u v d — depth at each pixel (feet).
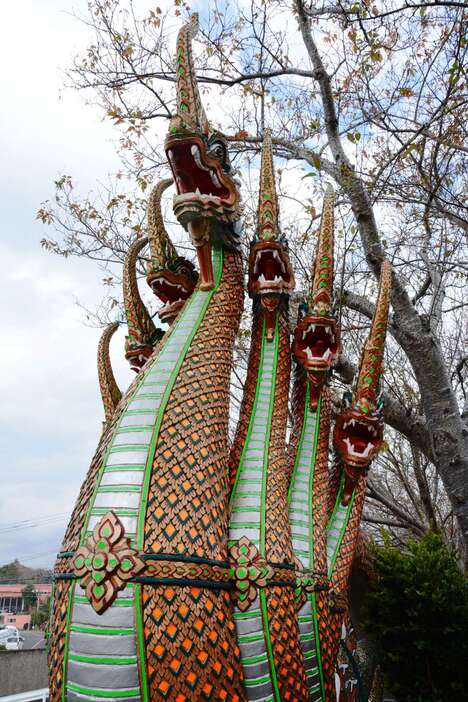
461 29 26.00
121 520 11.37
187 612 11.04
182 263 18.19
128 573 10.85
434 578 19.39
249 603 12.38
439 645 18.69
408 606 19.25
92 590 10.83
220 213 15.01
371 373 18.03
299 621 13.75
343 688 15.46
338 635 15.05
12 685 41.24
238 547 12.88
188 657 10.82
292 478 16.06
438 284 31.14
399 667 19.24
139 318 18.92
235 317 15.65
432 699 18.31
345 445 17.61
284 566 13.24
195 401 13.34
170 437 12.54
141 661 10.53
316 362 16.89
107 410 19.07
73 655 10.75
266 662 12.17
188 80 14.52
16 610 203.41
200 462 12.62
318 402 17.10
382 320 18.35
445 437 25.93
